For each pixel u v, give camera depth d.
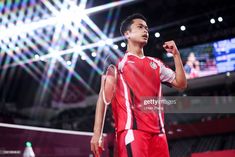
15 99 19.41
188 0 15.20
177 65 2.60
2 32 13.18
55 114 18.88
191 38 15.71
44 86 19.86
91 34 14.98
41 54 16.23
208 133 14.72
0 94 18.84
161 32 15.67
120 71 2.51
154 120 2.41
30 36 14.76
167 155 2.41
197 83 15.45
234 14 15.24
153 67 2.56
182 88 2.65
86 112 17.45
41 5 13.04
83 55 15.43
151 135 2.37
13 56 16.55
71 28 13.10
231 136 14.42
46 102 19.62
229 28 15.23
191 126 14.77
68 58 16.42
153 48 15.16
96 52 16.12
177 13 15.71
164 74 2.64
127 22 2.68
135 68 2.49
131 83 2.44
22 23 12.86
